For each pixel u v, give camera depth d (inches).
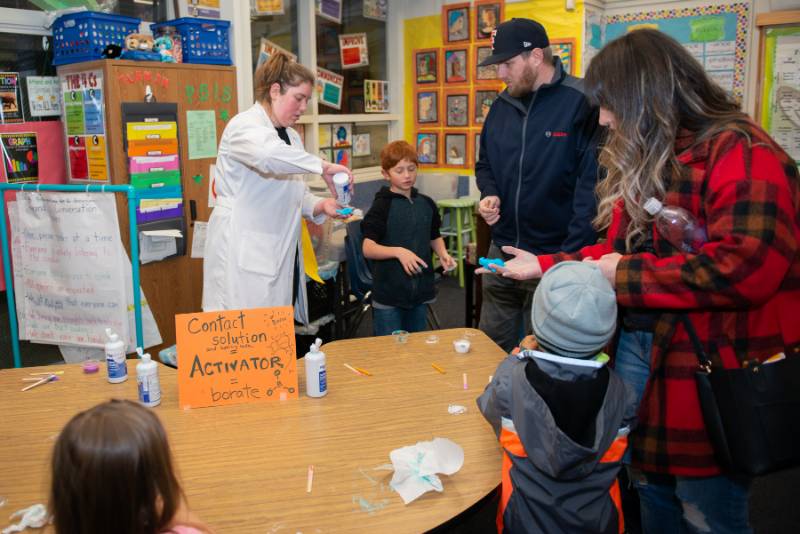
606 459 46.7
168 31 121.8
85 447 30.3
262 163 82.4
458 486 49.4
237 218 90.5
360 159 202.1
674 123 49.9
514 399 47.0
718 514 51.7
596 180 84.3
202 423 59.5
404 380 68.7
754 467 46.2
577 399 45.0
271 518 45.1
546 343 47.6
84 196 95.8
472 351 77.2
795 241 45.9
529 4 175.9
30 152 118.0
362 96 200.5
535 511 45.6
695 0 160.4
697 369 49.6
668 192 51.0
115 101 108.0
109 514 30.7
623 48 51.4
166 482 32.5
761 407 46.6
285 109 89.7
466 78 197.3
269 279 92.5
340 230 151.3
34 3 118.0
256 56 161.9
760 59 152.9
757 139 46.9
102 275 97.4
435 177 206.4
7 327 126.8
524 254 66.0
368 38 201.0
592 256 62.9
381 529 44.1
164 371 72.5
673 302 48.3
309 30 173.3
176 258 121.6
